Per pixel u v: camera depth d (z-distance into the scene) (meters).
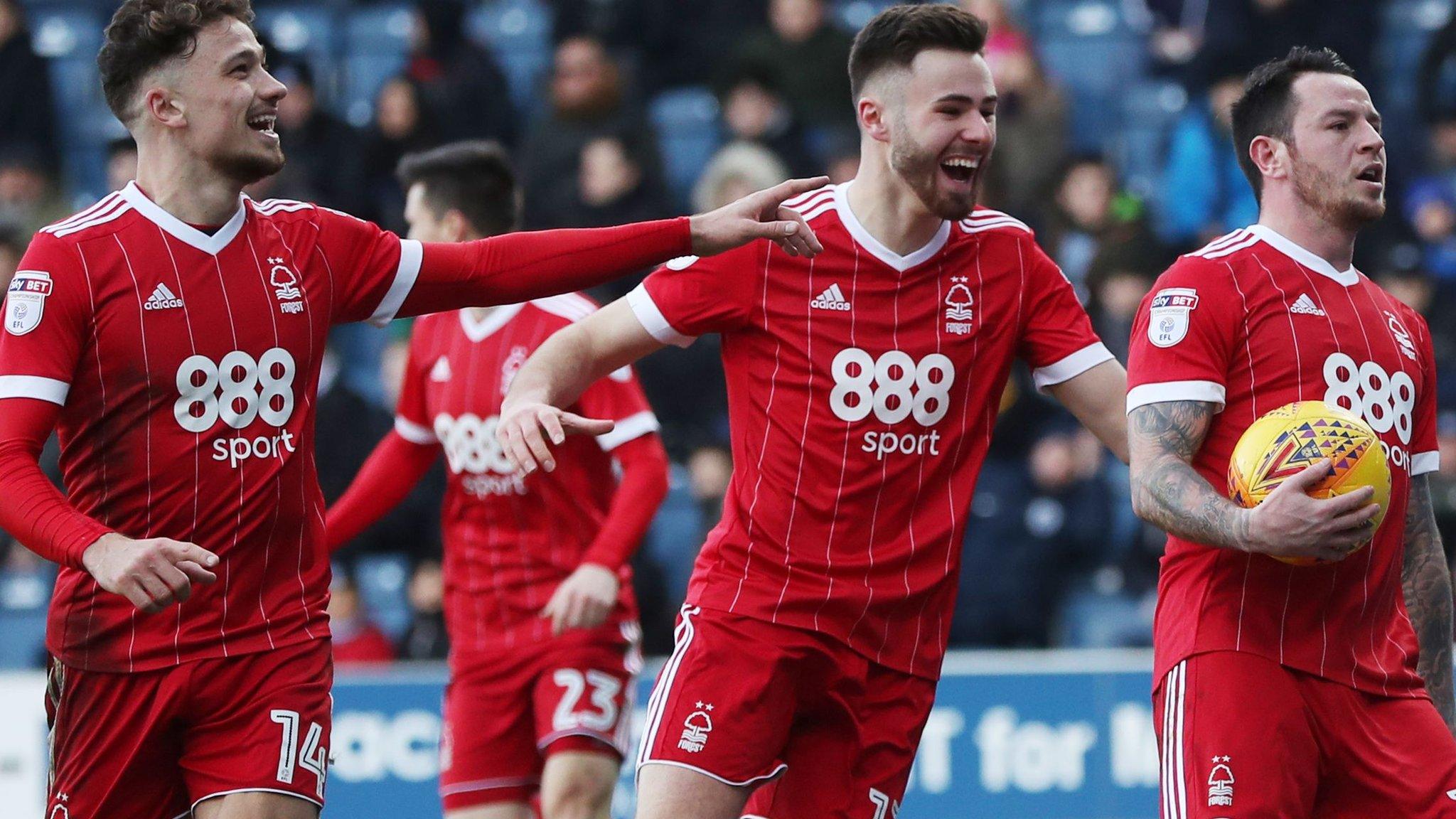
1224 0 41.38
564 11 44.81
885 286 16.20
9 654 34.66
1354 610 15.34
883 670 16.31
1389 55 44.94
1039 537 32.75
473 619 21.97
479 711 21.89
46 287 14.28
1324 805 15.60
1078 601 32.91
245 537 14.84
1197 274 15.43
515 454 15.52
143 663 14.80
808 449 16.09
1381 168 15.51
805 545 16.08
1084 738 27.83
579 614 20.31
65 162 44.34
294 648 15.08
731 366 16.66
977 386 16.38
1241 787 15.00
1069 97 42.97
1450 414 34.12
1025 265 16.61
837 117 40.41
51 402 14.27
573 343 16.67
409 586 33.25
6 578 35.34
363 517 22.48
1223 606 15.34
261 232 15.03
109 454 14.61
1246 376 15.31
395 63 46.09
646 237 15.62
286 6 47.00
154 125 14.69
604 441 21.38
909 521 16.22
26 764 27.33
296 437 15.05
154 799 15.35
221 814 14.79
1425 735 15.48
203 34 14.59
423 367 22.36
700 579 16.53
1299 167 15.48
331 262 15.27
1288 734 15.09
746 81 38.94
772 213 15.98
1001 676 27.91
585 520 21.70
